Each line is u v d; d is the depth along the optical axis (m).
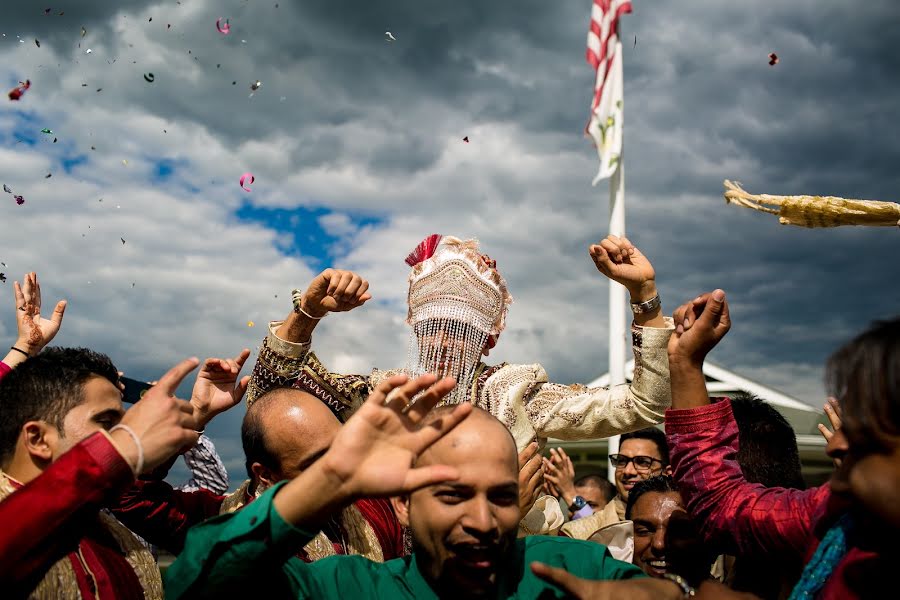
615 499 5.14
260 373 3.58
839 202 2.81
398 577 2.21
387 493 1.82
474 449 2.03
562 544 2.31
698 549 2.96
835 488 1.71
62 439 2.45
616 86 8.38
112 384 2.60
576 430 3.55
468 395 3.51
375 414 1.84
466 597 2.03
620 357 8.12
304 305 3.46
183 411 2.17
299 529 1.86
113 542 2.64
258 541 1.86
